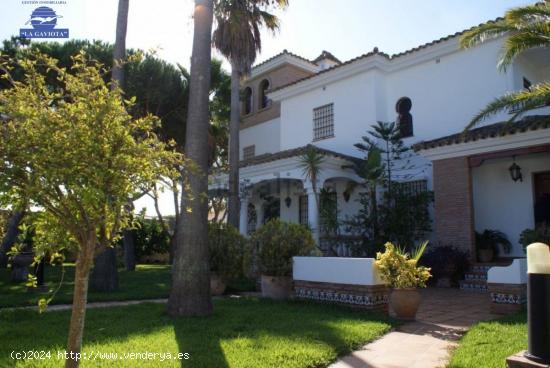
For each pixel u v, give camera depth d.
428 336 7.09
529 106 10.34
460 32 16.02
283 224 11.56
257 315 8.43
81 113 3.67
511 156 13.09
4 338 6.44
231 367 5.11
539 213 14.21
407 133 17.92
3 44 17.14
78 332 3.96
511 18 10.09
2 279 14.92
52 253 4.14
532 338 3.73
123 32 13.22
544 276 3.74
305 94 21.42
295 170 17.16
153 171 3.97
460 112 16.36
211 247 12.07
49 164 3.48
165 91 19.28
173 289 8.54
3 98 3.60
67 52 17.75
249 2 15.43
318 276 10.20
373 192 15.92
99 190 3.49
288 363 5.27
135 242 27.28
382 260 8.83
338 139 19.62
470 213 13.62
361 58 18.52
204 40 9.18
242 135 26.42
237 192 16.53
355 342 6.44
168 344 6.12
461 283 13.27
